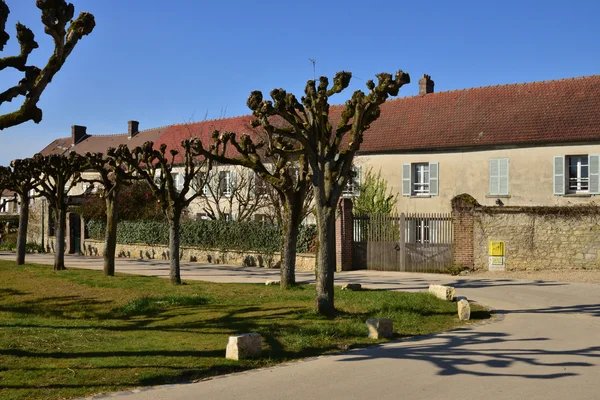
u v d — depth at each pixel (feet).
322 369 26.78
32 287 61.11
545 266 70.18
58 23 29.19
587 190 86.38
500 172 91.15
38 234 143.74
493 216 72.54
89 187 121.39
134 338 32.73
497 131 92.68
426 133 98.99
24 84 28.89
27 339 31.27
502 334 35.53
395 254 77.87
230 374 25.86
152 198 118.62
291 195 55.01
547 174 87.76
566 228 69.36
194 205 123.75
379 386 23.85
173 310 44.68
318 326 35.83
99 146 170.09
